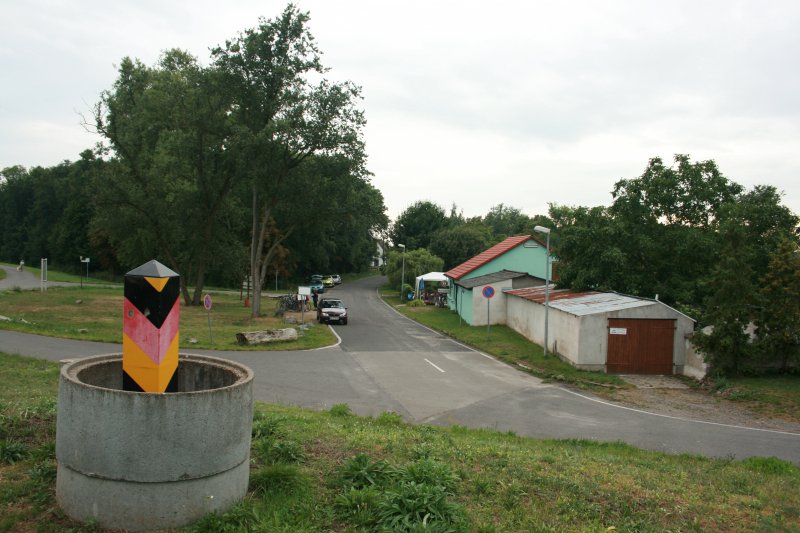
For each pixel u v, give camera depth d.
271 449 6.45
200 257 41.84
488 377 18.73
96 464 4.53
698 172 26.05
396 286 65.69
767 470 9.32
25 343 18.44
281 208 35.56
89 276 71.81
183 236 40.94
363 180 33.53
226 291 66.12
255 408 10.72
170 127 37.84
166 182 38.19
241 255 43.94
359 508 5.09
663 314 20.06
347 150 31.58
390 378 17.59
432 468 6.13
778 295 18.56
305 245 74.12
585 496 6.22
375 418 11.66
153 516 4.54
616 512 5.84
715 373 18.38
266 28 29.59
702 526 5.73
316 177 32.56
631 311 20.03
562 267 29.08
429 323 35.72
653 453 10.41
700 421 14.05
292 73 30.03
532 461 7.67
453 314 41.38
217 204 39.88
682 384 18.61
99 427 4.51
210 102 32.09
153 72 40.59
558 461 7.91
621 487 6.77
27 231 91.12
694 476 8.01
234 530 4.55
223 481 4.88
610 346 20.05
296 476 5.57
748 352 18.06
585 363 20.02
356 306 47.81
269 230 48.53
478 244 69.25
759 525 5.91
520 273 37.00
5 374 11.98
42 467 5.64
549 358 21.95
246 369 5.75
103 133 35.62
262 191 33.78
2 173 95.50
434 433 9.66
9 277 60.19
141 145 37.06
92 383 5.73
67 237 76.44
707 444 11.91
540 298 26.58
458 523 4.91
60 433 4.82
